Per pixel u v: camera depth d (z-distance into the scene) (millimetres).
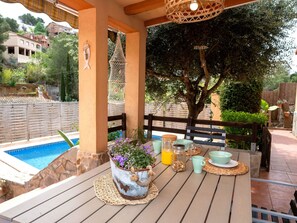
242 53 4344
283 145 6031
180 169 1726
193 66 5012
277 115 9445
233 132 4602
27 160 6121
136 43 4047
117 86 3756
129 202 1222
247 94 5914
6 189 3854
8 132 6457
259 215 1762
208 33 4250
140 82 4164
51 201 1231
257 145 4172
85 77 3031
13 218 1061
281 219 1765
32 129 6996
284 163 4410
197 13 2586
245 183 1513
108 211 1138
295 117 7477
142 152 1324
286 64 4641
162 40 4879
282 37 4430
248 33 4184
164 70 5227
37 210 1136
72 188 1400
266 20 4109
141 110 4266
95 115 3010
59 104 7715
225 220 1064
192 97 5324
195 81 5332
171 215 1107
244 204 1225
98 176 1611
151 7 3311
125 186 1245
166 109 7195
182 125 7676
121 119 4121
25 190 3742
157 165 1869
